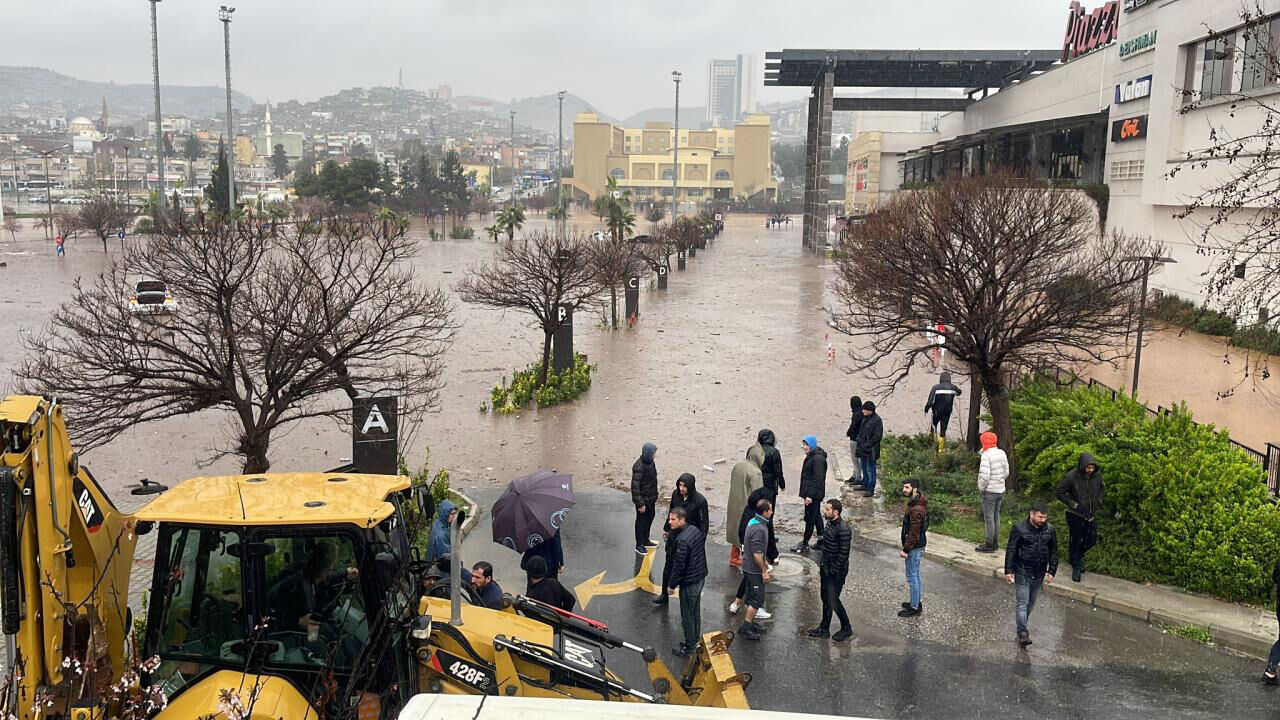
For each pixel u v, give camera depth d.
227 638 6.14
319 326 13.25
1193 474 12.65
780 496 16.61
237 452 12.78
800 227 134.75
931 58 68.44
